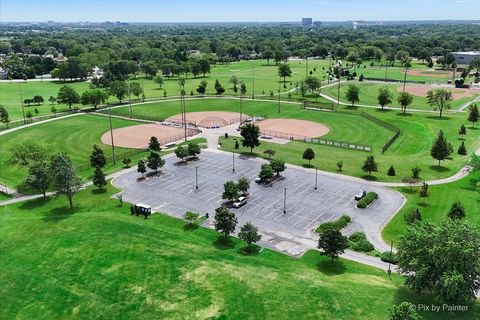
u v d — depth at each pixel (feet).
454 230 153.79
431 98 488.44
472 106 472.44
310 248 207.82
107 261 187.73
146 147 379.35
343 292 162.30
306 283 169.48
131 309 157.28
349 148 372.58
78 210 255.70
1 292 170.40
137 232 217.97
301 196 268.82
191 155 342.64
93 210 255.09
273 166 297.74
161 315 153.28
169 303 159.22
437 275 149.07
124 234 214.69
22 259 192.85
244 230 205.05
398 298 157.89
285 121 474.49
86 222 230.48
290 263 192.75
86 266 184.75
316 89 619.67
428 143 382.42
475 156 291.79
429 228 162.09
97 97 536.83
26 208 259.39
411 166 319.88
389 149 367.66
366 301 156.35
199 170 318.24
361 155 351.25
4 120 462.19
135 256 191.42
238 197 258.57
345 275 180.65
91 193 279.49
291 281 171.22
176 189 282.97
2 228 227.61
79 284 172.86
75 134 424.46
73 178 254.47
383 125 444.55
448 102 495.82
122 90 578.25
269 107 547.49
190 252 196.34
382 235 220.02
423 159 337.52
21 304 163.43
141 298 162.71
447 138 396.37
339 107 542.16
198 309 155.02
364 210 248.11
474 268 146.30
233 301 158.20
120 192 280.10
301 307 153.69
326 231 191.72
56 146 383.45
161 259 188.65
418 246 154.30
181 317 151.53
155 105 565.12
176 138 407.23
